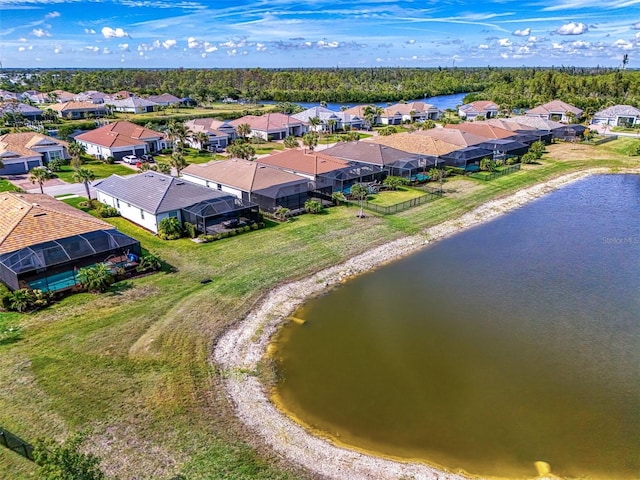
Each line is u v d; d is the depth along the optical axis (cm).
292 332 3108
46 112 12306
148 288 3494
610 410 2473
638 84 16875
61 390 2395
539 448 2220
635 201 6247
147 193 4819
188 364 2669
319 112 12206
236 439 2167
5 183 6347
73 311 3144
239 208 4662
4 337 2828
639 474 2084
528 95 18175
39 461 1642
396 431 2302
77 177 5347
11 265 3275
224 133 9694
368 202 5716
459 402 2516
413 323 3269
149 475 1931
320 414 2397
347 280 3847
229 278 3706
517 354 2945
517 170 7550
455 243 4719
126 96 16100
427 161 6981
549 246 4697
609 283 3922
